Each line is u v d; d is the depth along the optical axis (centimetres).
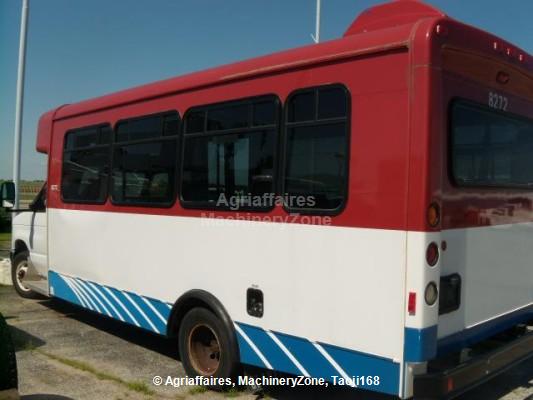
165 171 550
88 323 753
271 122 443
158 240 554
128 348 636
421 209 350
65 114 741
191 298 509
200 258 502
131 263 593
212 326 488
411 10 418
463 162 397
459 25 381
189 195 518
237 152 471
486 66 417
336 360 393
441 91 362
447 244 381
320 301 403
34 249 823
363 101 381
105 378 530
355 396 481
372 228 373
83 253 683
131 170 601
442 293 374
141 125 591
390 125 366
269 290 439
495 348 415
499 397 479
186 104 528
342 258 390
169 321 537
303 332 414
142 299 577
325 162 403
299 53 425
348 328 386
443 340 377
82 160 696
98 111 666
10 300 898
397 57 366
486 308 429
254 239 451
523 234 484
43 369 556
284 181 430
